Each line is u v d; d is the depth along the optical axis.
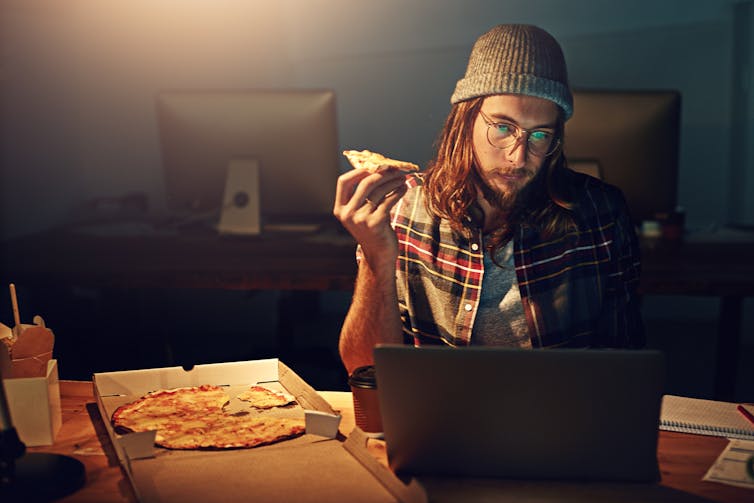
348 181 1.50
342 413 1.42
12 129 4.07
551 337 1.66
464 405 1.11
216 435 1.26
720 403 1.47
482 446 1.13
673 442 1.30
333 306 5.29
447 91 5.02
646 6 4.76
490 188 1.62
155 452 1.22
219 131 3.12
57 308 3.33
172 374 1.48
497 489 1.12
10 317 3.85
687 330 4.91
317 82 5.12
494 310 1.68
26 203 4.18
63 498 1.12
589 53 4.88
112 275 2.80
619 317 1.71
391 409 1.13
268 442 1.24
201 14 4.64
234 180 3.16
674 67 4.79
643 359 1.05
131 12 4.59
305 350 3.41
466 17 4.93
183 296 4.92
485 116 1.53
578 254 1.67
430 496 1.10
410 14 4.97
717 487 1.14
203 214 3.83
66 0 4.42
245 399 1.42
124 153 4.72
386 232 1.49
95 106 4.66
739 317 2.96
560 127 1.59
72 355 3.19
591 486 1.14
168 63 4.66
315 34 5.05
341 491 1.10
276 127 3.09
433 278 1.70
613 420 1.09
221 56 4.70
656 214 3.18
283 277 2.76
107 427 1.26
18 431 1.27
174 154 3.16
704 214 4.89
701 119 4.81
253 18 4.73
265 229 3.45
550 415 1.10
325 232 3.45
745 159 4.74
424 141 5.10
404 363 1.10
